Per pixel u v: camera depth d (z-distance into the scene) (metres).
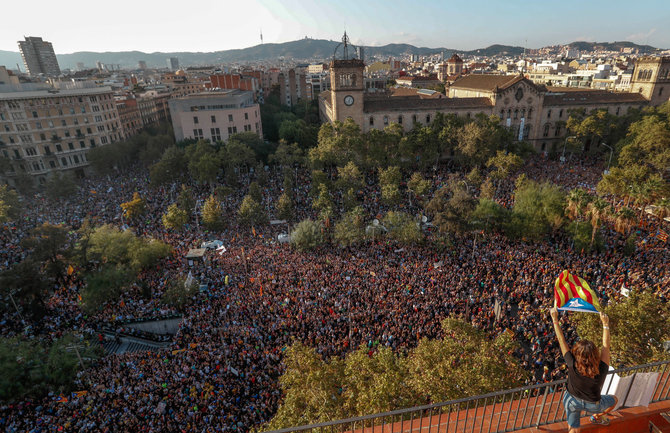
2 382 29.08
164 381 29.66
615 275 39.34
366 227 52.84
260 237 56.69
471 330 23.45
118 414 27.09
